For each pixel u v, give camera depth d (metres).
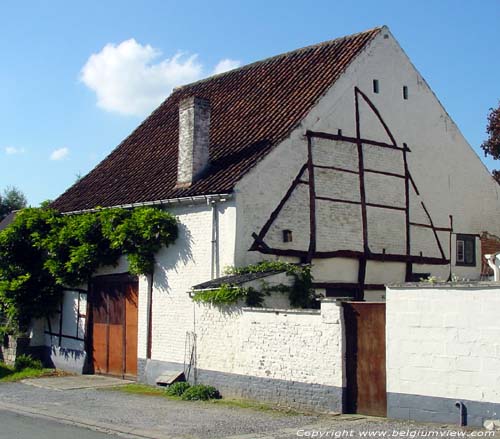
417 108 22.34
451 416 11.84
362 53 20.80
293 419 12.96
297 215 18.55
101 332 20.72
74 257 20.12
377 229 20.61
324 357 13.73
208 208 17.78
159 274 18.83
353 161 20.20
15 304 21.73
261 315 15.08
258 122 20.16
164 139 23.48
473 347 11.66
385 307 13.07
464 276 23.12
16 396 16.77
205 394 15.86
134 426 12.56
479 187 24.03
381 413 12.98
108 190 21.94
